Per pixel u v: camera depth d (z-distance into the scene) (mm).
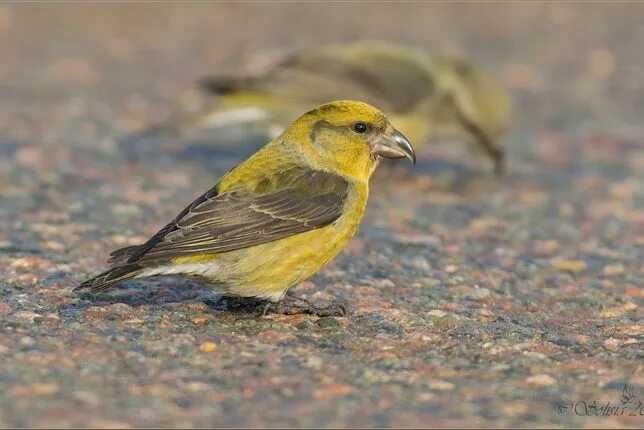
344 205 10242
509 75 24375
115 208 14531
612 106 22500
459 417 7734
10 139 18344
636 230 14578
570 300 11398
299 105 16922
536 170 18078
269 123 17047
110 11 27719
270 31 26859
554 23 28812
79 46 25188
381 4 29672
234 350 9062
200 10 28344
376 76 17281
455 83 17562
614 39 27547
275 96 16875
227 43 25906
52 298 10430
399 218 14828
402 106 17281
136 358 8742
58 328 9461
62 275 11328
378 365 8836
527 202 16016
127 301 10430
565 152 19266
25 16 26766
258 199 10016
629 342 9727
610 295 11625
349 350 9211
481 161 18688
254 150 18609
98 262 11953
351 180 10555
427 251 13188
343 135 10664
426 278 12000
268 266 9891
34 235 12961
